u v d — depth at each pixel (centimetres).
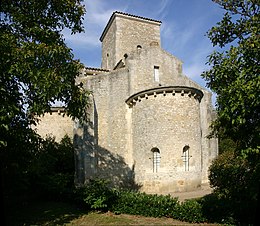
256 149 571
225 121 668
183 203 979
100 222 915
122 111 2127
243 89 556
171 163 1728
